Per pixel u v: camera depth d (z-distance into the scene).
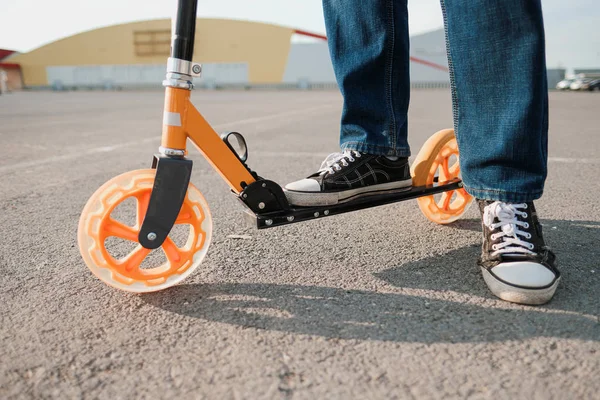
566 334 0.92
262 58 37.56
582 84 23.28
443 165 1.59
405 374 0.81
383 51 1.28
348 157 1.31
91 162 3.07
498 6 1.04
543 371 0.81
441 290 1.14
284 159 3.17
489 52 1.08
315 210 1.24
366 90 1.32
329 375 0.81
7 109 9.46
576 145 3.65
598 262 1.29
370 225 1.71
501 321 0.98
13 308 1.07
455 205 1.71
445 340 0.91
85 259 1.03
